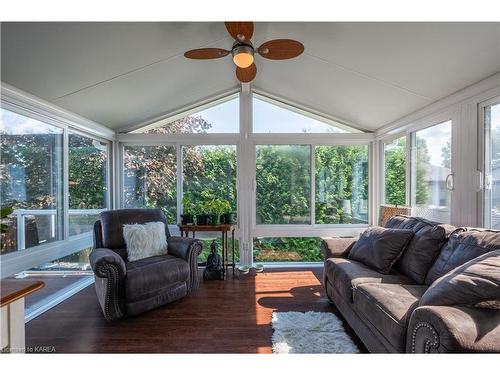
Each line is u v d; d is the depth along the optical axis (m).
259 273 3.90
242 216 4.21
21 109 2.54
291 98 4.14
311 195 4.30
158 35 2.40
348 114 4.04
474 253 1.80
